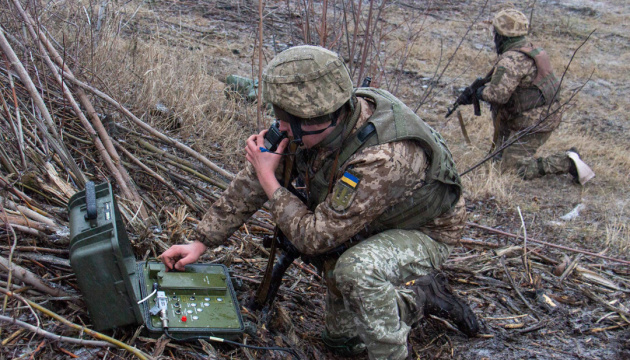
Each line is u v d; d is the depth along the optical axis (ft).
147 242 9.20
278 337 8.43
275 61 7.14
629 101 25.46
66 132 11.11
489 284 11.59
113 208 7.31
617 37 32.32
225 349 7.76
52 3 14.46
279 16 25.03
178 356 7.32
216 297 8.04
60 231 8.50
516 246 12.87
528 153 18.47
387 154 7.22
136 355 6.91
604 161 20.01
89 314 7.09
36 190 9.17
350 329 8.54
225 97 17.29
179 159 12.02
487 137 20.81
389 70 24.07
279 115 7.22
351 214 7.24
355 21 14.88
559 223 15.23
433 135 7.93
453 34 29.04
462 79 24.94
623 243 14.16
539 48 17.92
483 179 17.07
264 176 7.75
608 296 11.68
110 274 6.83
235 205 8.30
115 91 13.74
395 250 7.73
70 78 10.24
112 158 10.39
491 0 34.68
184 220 10.74
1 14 11.51
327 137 7.35
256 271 10.16
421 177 7.66
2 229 8.18
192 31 22.77
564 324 10.60
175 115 14.51
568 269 12.19
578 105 24.45
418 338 9.68
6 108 9.15
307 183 7.88
